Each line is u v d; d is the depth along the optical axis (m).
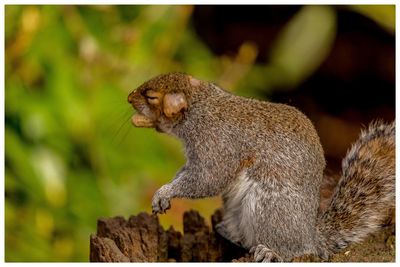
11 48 11.43
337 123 15.04
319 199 8.52
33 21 11.40
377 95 15.14
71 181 11.95
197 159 8.48
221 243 8.80
